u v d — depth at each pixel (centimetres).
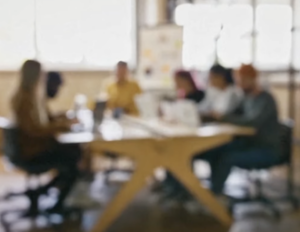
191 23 727
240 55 715
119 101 618
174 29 710
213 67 540
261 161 450
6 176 611
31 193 457
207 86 580
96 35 746
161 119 493
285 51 676
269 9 686
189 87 548
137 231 423
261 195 491
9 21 727
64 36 739
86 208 484
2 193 530
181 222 446
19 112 413
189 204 497
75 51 743
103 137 402
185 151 412
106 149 398
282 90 664
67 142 388
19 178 602
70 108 734
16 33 729
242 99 502
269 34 688
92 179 595
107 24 746
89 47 745
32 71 418
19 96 416
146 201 512
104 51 748
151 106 513
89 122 471
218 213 430
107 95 627
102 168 648
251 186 563
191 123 452
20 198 513
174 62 712
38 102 427
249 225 435
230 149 475
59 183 455
